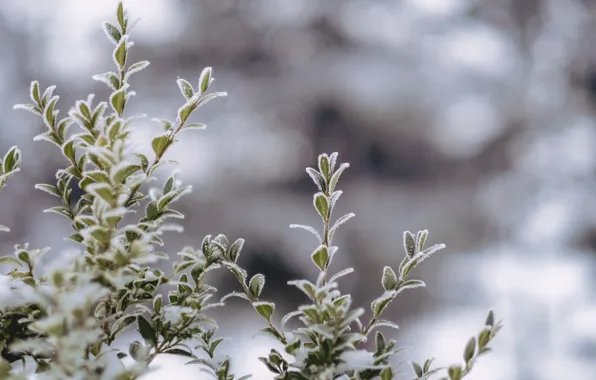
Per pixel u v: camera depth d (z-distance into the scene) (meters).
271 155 6.09
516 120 6.86
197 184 5.65
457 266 5.93
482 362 4.04
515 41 7.49
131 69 0.67
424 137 6.51
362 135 6.52
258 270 5.29
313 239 5.47
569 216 6.52
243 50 6.84
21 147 5.64
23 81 6.23
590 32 7.33
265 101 6.44
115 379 0.55
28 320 0.64
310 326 0.60
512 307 5.20
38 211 5.45
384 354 0.62
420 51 6.99
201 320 0.69
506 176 6.84
